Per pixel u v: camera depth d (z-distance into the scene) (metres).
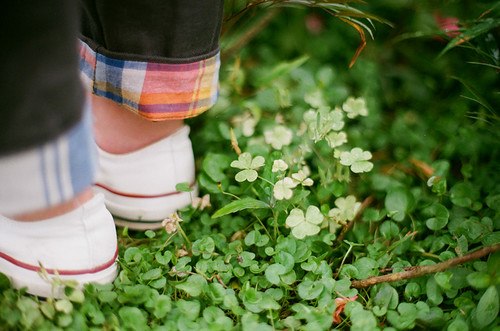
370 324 1.10
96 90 1.31
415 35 1.82
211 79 1.33
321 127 1.52
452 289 1.19
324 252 1.33
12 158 0.93
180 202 1.43
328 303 1.15
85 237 1.16
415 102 1.87
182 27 1.21
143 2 1.17
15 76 0.87
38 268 1.14
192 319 1.13
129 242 1.42
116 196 1.40
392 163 1.63
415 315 1.13
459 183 1.46
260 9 1.73
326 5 1.53
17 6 0.83
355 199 1.40
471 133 1.63
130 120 1.34
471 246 1.34
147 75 1.25
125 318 1.10
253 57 2.01
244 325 1.09
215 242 1.35
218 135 1.63
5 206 1.00
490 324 1.10
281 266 1.21
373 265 1.26
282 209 1.35
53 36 0.88
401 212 1.39
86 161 1.01
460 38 1.54
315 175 1.49
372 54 2.00
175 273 1.24
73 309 1.10
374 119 1.75
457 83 1.87
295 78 1.82
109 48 1.25
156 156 1.39
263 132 1.64
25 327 1.06
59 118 0.93
